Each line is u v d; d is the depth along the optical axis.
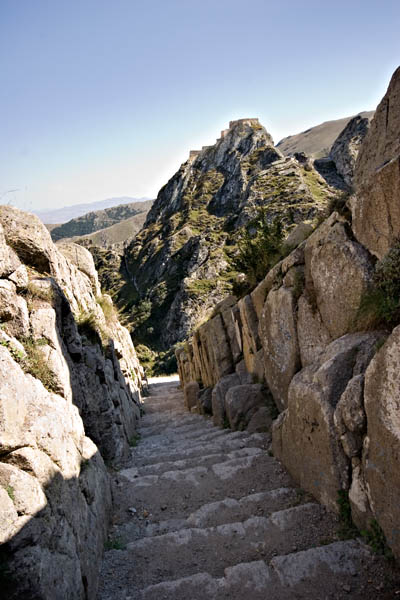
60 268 7.70
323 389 4.70
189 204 96.50
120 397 9.35
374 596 3.30
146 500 5.46
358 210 5.46
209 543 4.26
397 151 6.23
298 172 73.06
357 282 5.35
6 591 2.58
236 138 105.19
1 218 6.33
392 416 3.57
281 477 5.63
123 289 87.31
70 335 5.96
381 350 3.76
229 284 62.09
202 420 11.96
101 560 4.09
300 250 7.42
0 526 2.62
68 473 3.74
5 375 3.32
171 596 3.52
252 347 9.73
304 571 3.60
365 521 3.96
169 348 56.69
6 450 3.10
